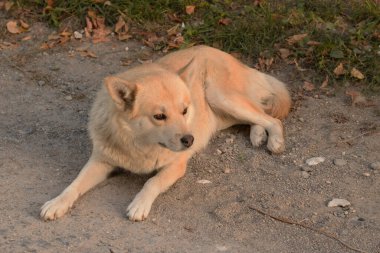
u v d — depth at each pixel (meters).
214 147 8.85
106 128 7.57
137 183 7.91
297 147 8.69
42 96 10.09
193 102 8.23
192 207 7.41
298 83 10.27
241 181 7.98
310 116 9.45
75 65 10.93
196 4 11.82
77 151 8.59
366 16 11.29
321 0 11.73
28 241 6.58
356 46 10.57
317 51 10.51
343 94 9.93
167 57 8.79
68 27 11.72
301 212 7.30
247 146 8.84
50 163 8.26
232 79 9.10
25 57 11.10
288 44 10.82
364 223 7.05
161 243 6.65
